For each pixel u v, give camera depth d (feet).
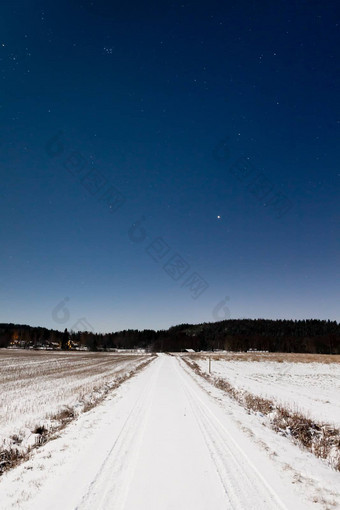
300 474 18.72
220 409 39.32
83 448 23.41
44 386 65.98
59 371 101.91
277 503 15.05
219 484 17.01
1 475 19.65
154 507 14.51
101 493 15.92
